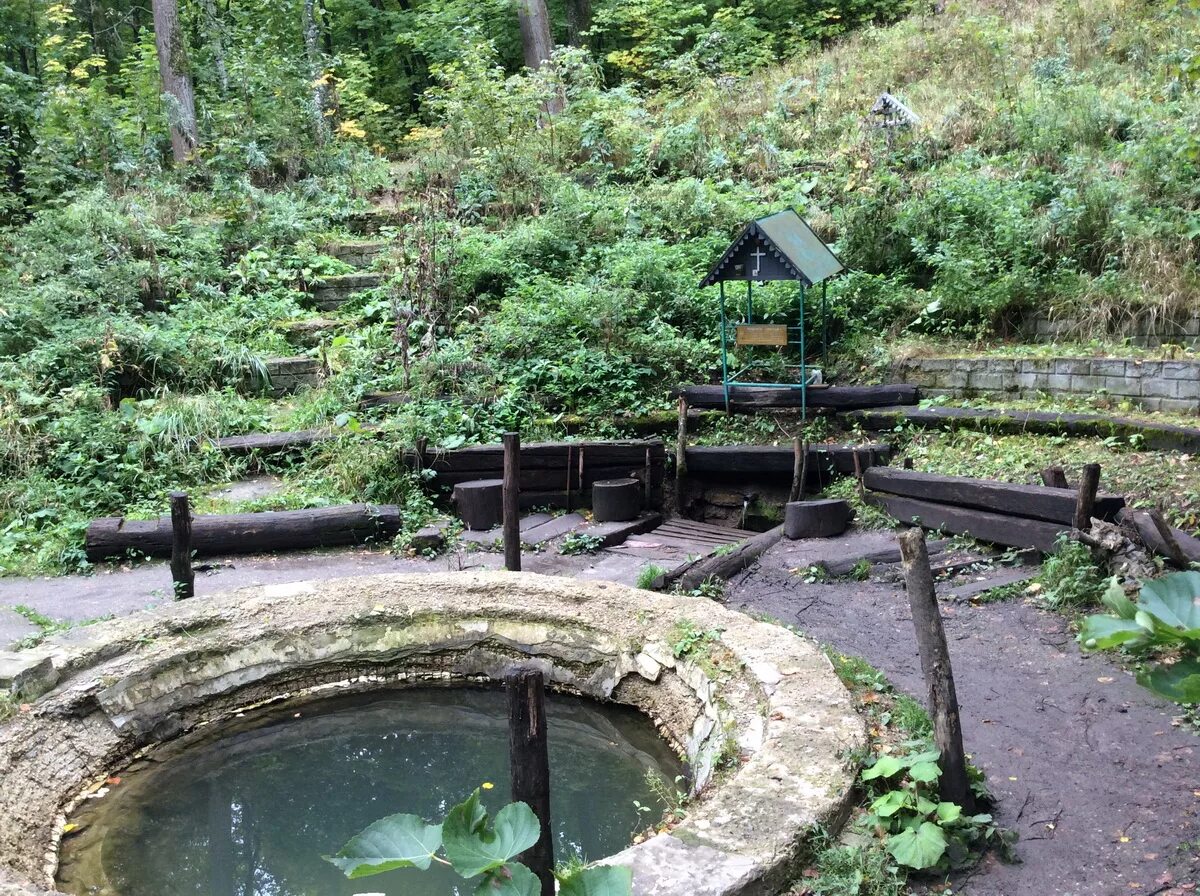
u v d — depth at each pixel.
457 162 14.57
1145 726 4.59
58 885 4.36
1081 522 6.23
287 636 6.06
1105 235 9.49
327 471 8.82
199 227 12.78
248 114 15.58
